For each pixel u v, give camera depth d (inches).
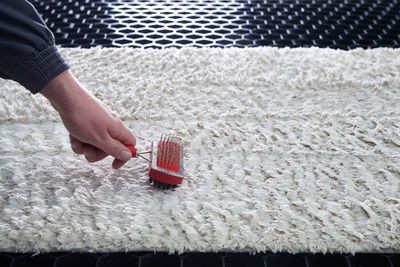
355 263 26.2
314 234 26.9
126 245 26.0
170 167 28.6
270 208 28.4
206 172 30.8
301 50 44.7
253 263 25.9
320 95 39.0
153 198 28.8
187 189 29.5
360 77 41.1
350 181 30.4
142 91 38.4
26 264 25.2
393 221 27.6
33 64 24.1
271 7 54.1
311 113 36.5
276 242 26.5
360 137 34.6
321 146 33.6
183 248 26.2
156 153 28.8
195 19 50.9
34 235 26.0
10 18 23.0
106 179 29.9
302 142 33.6
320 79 40.4
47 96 26.1
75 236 26.2
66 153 32.0
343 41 47.8
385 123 35.9
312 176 30.9
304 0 55.7
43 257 25.7
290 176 30.9
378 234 27.0
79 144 28.9
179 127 34.9
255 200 28.7
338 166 31.6
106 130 27.2
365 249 26.7
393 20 52.1
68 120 26.4
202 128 35.0
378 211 28.5
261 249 26.3
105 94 37.9
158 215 27.5
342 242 26.6
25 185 29.1
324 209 28.5
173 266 25.5
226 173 31.0
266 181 30.2
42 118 34.9
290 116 36.3
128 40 46.4
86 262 25.5
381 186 30.2
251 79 40.3
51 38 25.0
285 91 39.3
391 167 31.7
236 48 44.7
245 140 34.0
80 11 51.4
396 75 41.3
